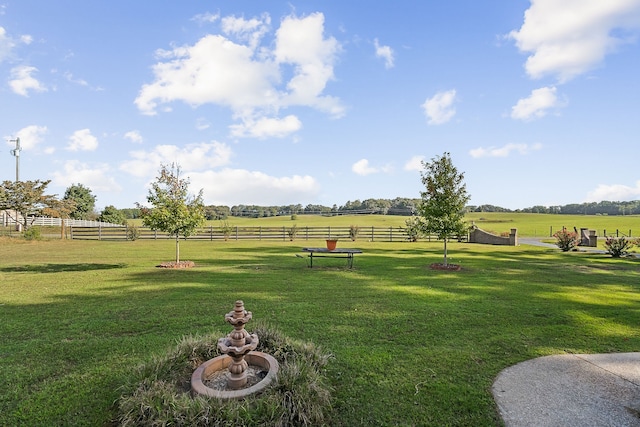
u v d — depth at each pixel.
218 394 2.88
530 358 4.09
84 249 17.91
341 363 3.89
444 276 9.78
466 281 8.98
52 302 6.57
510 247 20.91
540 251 18.22
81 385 3.39
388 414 2.96
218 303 6.50
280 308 6.16
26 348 4.27
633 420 2.85
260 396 2.89
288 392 2.88
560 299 6.97
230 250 17.64
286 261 13.01
